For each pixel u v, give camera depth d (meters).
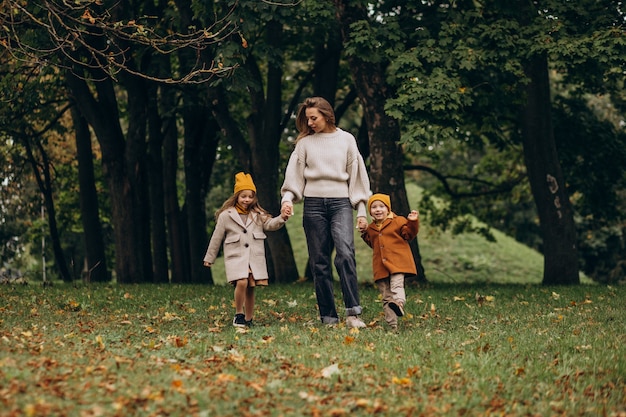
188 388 5.88
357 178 9.65
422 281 18.38
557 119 21.86
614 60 16.27
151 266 21.33
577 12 17.22
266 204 20.25
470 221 29.06
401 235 9.41
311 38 20.06
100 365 6.55
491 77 18.69
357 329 8.93
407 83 15.91
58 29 16.12
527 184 27.75
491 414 5.60
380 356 7.35
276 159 20.45
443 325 9.94
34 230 32.53
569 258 19.17
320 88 21.23
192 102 20.53
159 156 21.98
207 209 37.31
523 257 40.19
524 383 6.53
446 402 5.84
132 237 20.31
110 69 11.04
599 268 43.19
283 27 20.47
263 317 10.66
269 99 20.39
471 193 27.12
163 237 22.17
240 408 5.43
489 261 38.97
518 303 12.60
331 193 9.50
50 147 27.94
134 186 20.36
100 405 5.32
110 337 8.39
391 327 9.35
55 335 8.52
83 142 23.31
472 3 18.19
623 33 16.23
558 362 7.35
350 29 16.66
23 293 14.35
